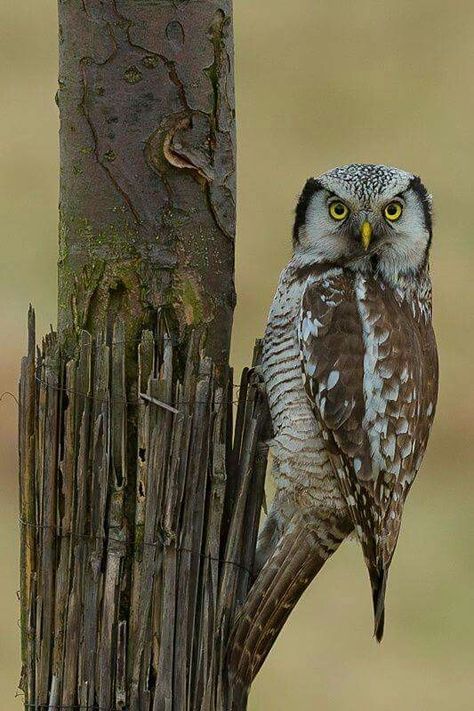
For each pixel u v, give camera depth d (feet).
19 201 97.19
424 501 72.33
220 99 31.50
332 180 39.83
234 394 33.73
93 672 31.01
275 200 98.27
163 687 31.04
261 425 34.06
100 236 31.40
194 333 31.37
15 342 75.46
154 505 30.71
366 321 38.50
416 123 114.62
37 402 31.01
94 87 31.01
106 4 30.68
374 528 38.27
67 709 31.12
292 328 38.52
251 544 32.63
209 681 31.65
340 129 113.09
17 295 85.81
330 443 37.63
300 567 37.68
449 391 77.20
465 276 88.38
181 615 31.04
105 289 31.45
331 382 37.76
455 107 117.29
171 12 30.81
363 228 39.14
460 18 135.74
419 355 39.60
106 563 30.78
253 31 131.44
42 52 120.16
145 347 30.86
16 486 66.74
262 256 87.35
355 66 125.80
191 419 30.83
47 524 30.91
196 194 31.58
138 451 30.73
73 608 30.91
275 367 38.63
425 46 129.49
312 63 124.67
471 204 100.78
